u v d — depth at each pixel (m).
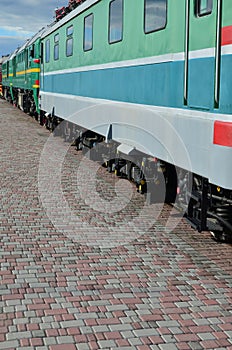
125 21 8.29
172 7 6.50
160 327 4.36
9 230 6.98
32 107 24.14
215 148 5.43
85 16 11.08
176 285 5.25
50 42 16.23
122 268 5.68
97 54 10.11
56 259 5.91
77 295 4.95
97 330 4.28
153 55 7.16
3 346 4.00
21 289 5.06
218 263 5.89
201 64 5.77
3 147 14.80
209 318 4.55
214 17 5.45
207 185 5.95
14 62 31.53
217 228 6.07
